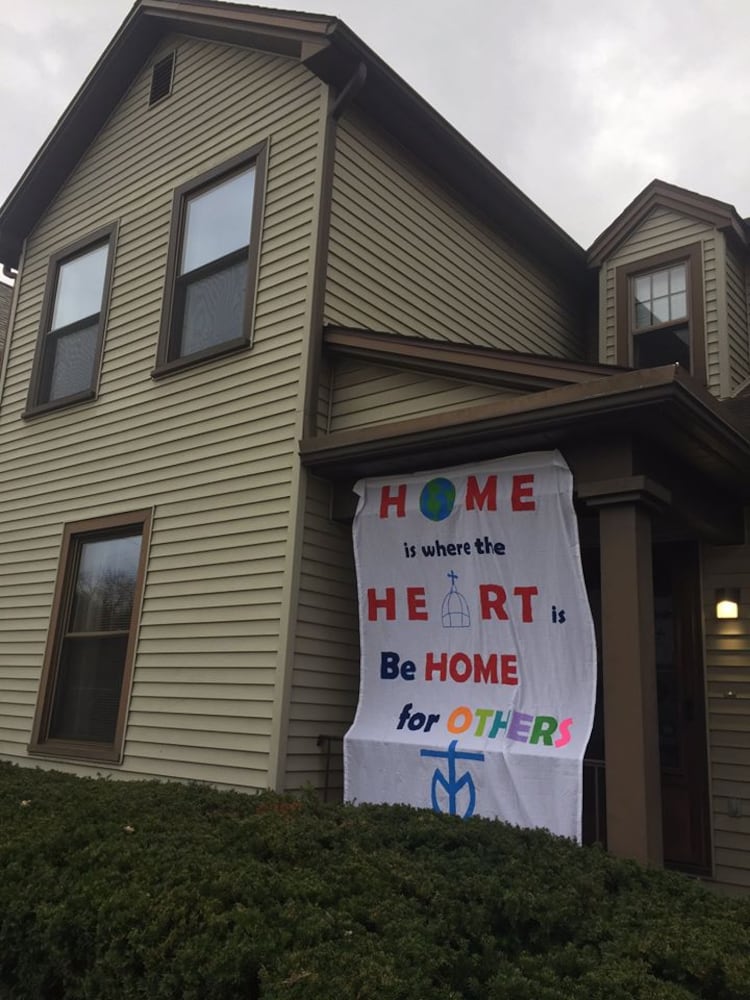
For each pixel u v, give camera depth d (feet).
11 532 27.37
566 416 14.55
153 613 21.56
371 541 18.04
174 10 24.76
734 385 23.85
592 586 22.18
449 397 18.06
